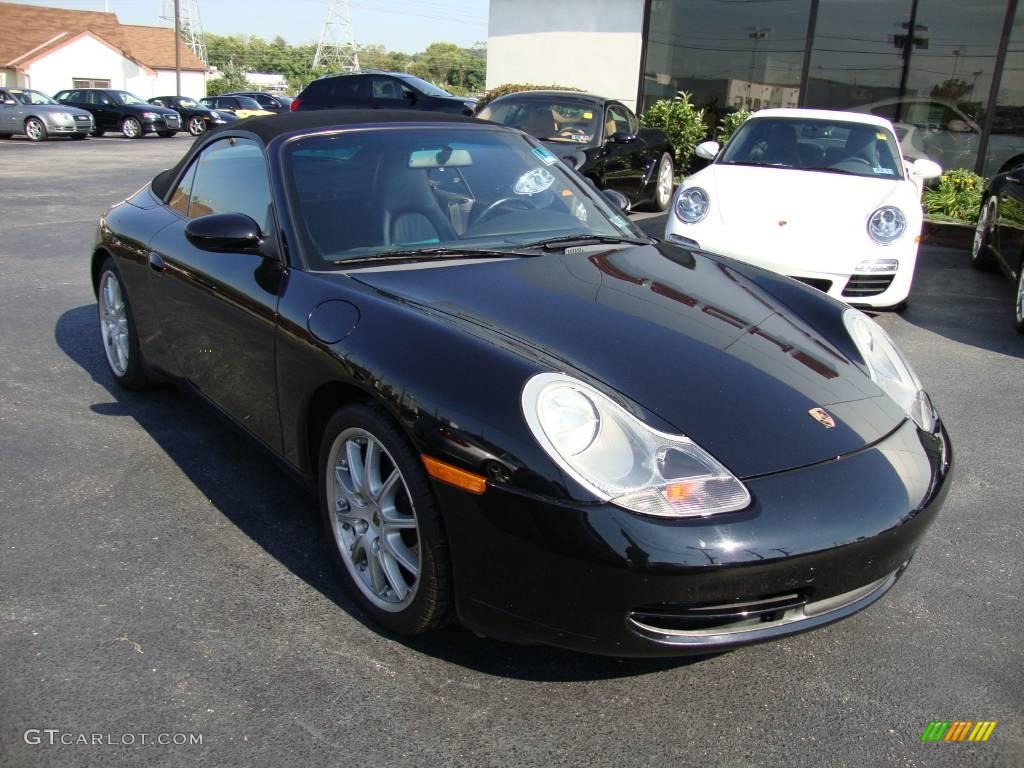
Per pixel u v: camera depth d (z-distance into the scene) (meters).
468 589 2.08
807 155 6.57
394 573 2.33
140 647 2.28
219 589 2.57
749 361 2.36
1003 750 2.03
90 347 4.86
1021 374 4.96
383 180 3.05
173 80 56.94
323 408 2.57
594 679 2.23
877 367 2.60
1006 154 11.78
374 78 14.87
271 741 1.96
